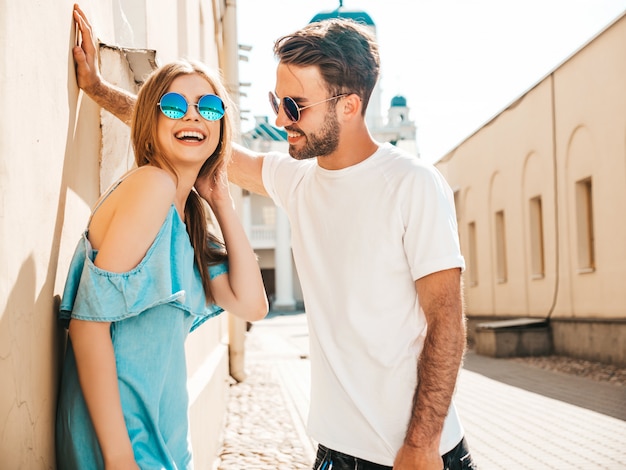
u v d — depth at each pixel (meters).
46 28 1.82
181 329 1.85
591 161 12.17
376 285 2.13
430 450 1.98
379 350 2.12
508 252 16.53
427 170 2.12
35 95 1.69
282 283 42.41
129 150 2.70
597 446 5.98
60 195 1.95
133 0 3.43
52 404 1.81
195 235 2.05
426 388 2.01
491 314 17.95
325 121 2.19
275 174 2.53
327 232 2.23
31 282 1.63
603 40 11.42
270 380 10.48
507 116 16.14
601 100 11.65
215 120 1.96
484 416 7.42
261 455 5.86
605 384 9.53
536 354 13.53
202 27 8.15
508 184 16.34
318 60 2.15
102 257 1.68
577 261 12.83
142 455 1.71
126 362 1.72
